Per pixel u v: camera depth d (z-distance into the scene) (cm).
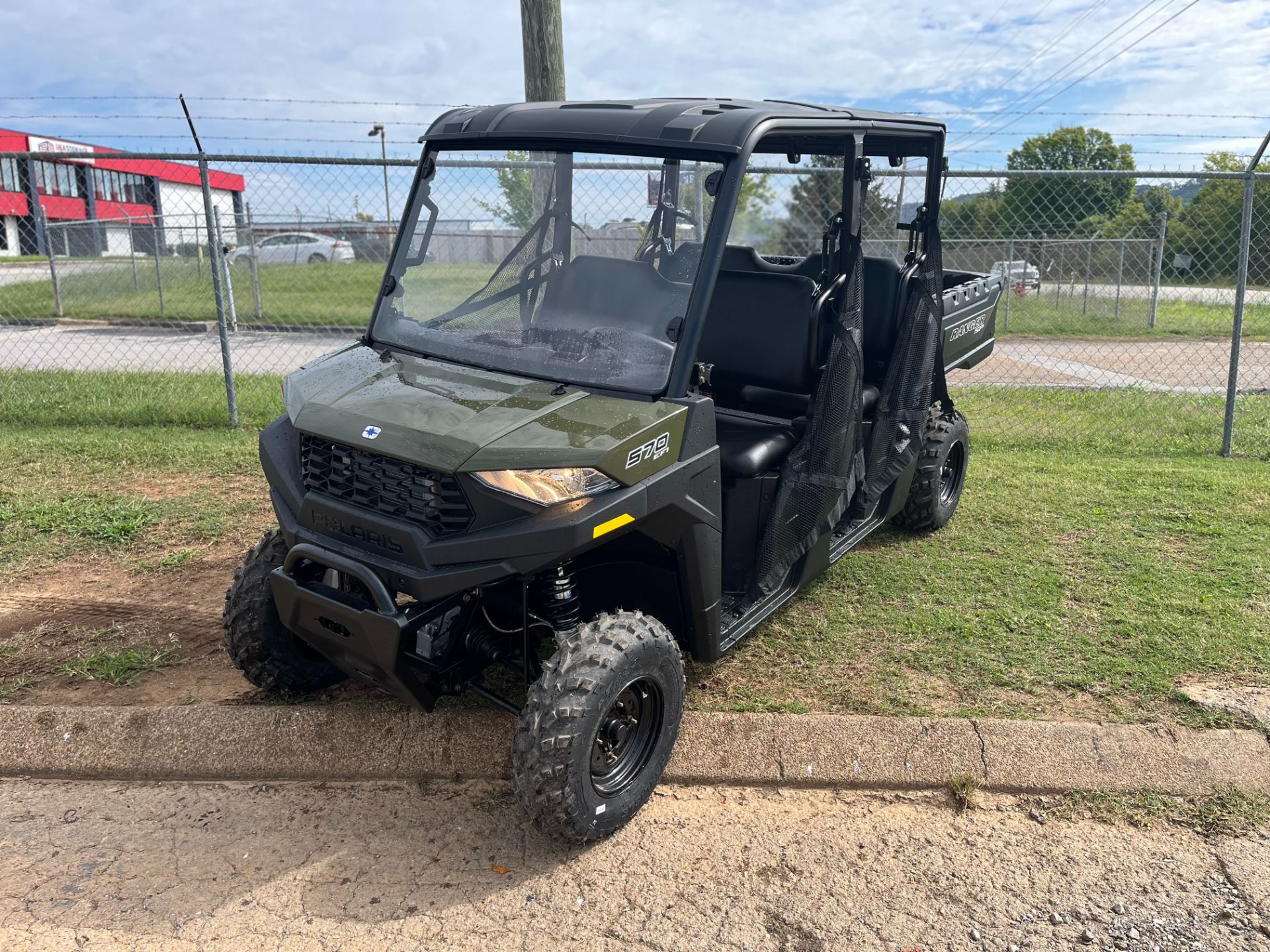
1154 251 1786
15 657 404
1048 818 322
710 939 270
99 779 342
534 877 294
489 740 348
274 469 329
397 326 360
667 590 339
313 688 375
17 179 3203
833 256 401
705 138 311
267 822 318
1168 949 268
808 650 418
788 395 437
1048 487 635
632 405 304
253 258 1591
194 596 463
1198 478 651
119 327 1552
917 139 433
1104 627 435
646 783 317
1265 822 318
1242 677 392
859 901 285
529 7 688
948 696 381
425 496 285
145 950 263
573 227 344
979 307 567
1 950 261
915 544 538
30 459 664
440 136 356
